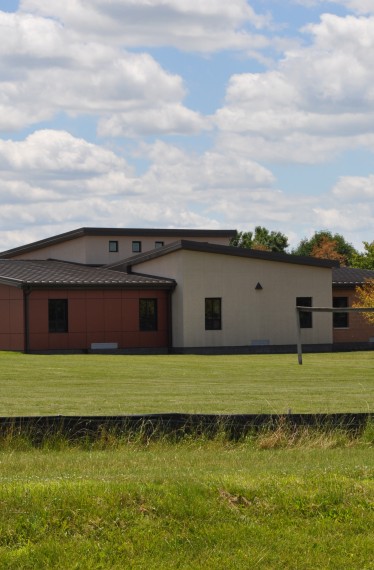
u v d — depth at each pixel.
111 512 10.80
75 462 14.54
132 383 29.84
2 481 11.93
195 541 10.53
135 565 10.04
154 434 16.66
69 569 9.89
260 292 53.62
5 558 9.96
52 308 50.53
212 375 33.97
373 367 39.06
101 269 56.84
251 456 15.43
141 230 62.59
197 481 11.87
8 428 16.30
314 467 13.75
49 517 10.59
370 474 12.77
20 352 49.88
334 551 10.55
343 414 17.39
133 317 52.28
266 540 10.66
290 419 17.16
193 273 52.34
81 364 39.16
